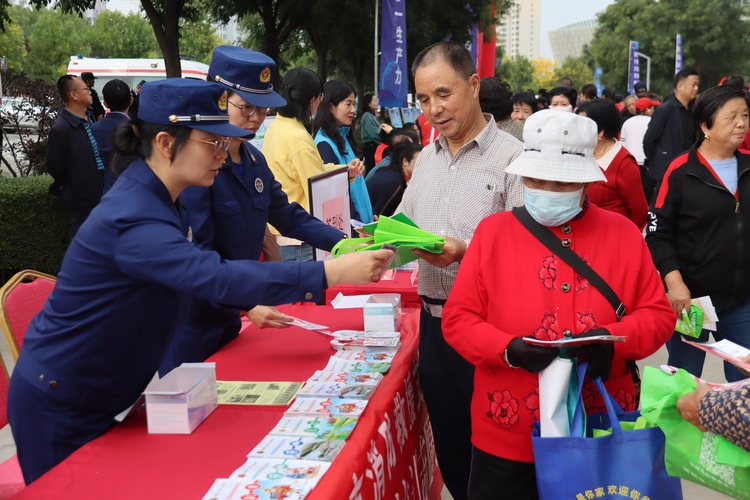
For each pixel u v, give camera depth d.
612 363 1.99
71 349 1.79
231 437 1.81
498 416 2.00
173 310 1.92
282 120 3.79
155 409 1.82
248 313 2.55
